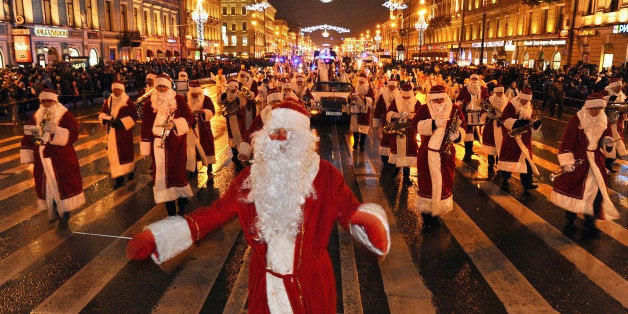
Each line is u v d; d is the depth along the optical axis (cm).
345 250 582
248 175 248
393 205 768
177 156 642
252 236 246
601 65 3153
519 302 460
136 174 958
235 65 5794
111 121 758
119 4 4788
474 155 1188
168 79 634
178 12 6512
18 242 600
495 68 3466
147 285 487
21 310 437
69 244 593
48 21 3609
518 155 830
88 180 912
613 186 903
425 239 622
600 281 507
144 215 704
